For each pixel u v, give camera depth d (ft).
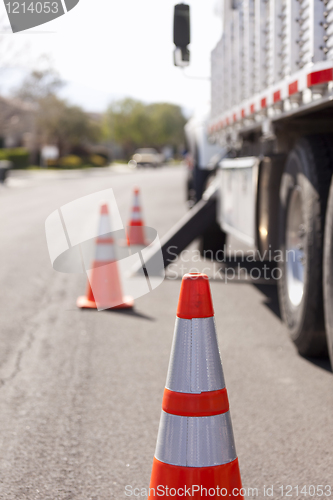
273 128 17.61
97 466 10.08
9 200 72.95
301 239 14.99
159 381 13.88
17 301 21.76
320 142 15.06
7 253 32.27
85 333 17.79
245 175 20.58
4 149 210.79
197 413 7.13
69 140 231.71
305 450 10.53
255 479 9.61
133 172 195.21
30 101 165.58
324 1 12.48
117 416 12.02
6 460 10.28
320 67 12.13
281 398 12.81
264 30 17.03
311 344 14.90
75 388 13.48
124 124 386.93
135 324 18.75
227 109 23.52
